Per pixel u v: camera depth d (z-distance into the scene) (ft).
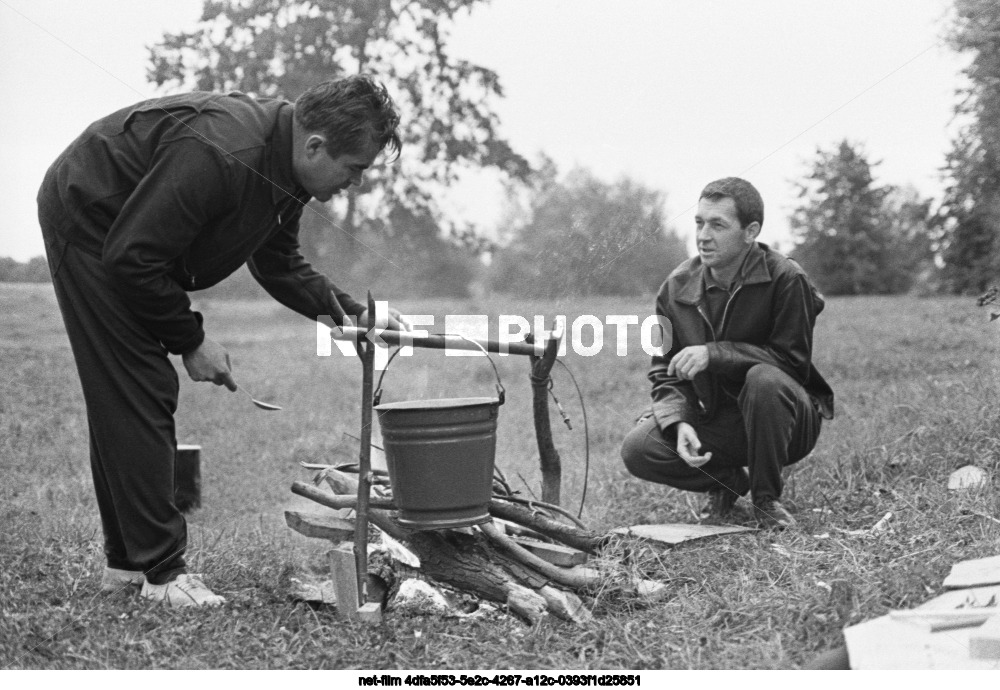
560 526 10.50
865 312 34.19
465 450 9.20
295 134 9.88
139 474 9.69
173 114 9.75
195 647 8.56
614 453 17.65
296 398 23.76
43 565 11.14
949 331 26.81
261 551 11.80
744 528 11.62
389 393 24.02
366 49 33.24
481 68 33.73
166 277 9.62
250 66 32.42
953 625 7.95
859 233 47.57
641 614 9.53
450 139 33.04
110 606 9.42
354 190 29.91
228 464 18.43
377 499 10.12
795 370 12.36
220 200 9.62
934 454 13.80
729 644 8.54
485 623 9.43
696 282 12.88
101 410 9.62
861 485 13.38
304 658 8.44
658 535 11.34
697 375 12.46
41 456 18.58
